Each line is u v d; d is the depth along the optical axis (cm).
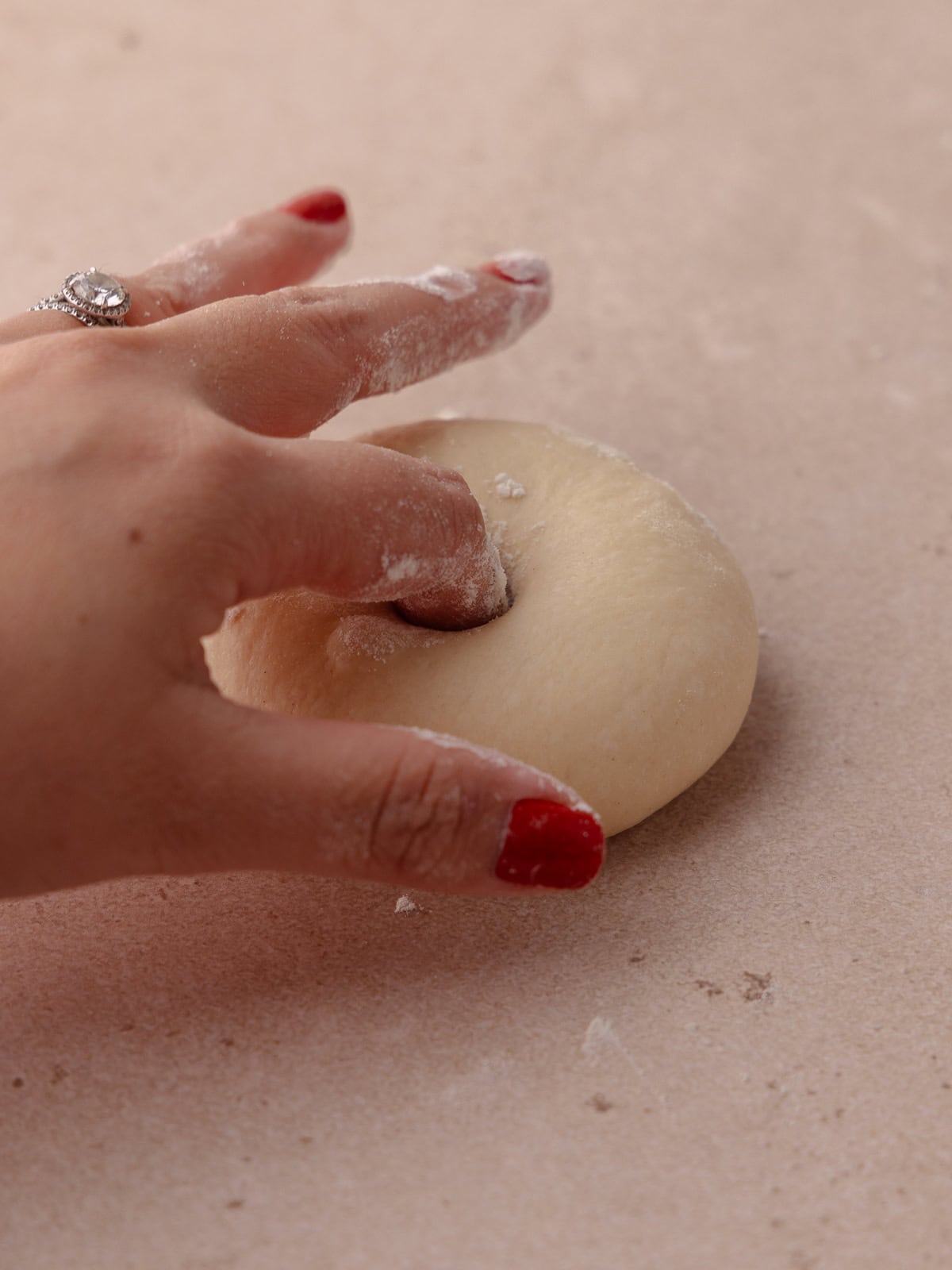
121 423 24
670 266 45
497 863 24
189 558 24
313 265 35
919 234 45
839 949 27
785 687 31
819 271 44
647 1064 25
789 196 48
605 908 27
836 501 36
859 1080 25
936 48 56
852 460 37
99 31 62
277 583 25
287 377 27
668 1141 24
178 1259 23
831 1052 25
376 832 24
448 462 31
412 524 25
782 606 33
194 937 27
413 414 39
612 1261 23
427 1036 26
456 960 27
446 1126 25
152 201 50
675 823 29
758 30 58
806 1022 26
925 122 51
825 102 53
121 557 23
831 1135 24
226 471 24
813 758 30
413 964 27
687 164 50
